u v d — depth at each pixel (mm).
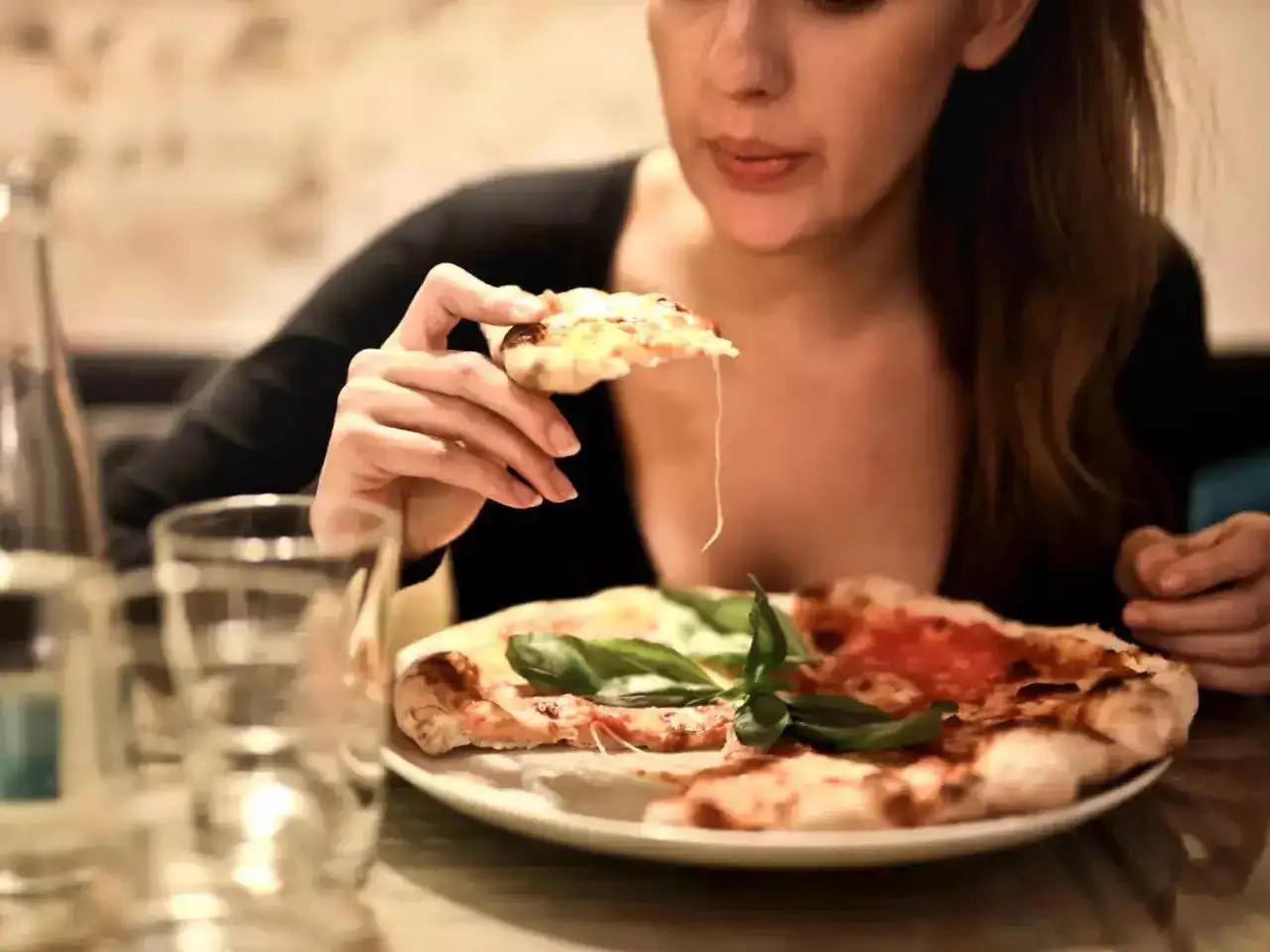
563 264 1362
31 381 662
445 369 812
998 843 618
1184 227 1854
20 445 660
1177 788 764
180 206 1925
